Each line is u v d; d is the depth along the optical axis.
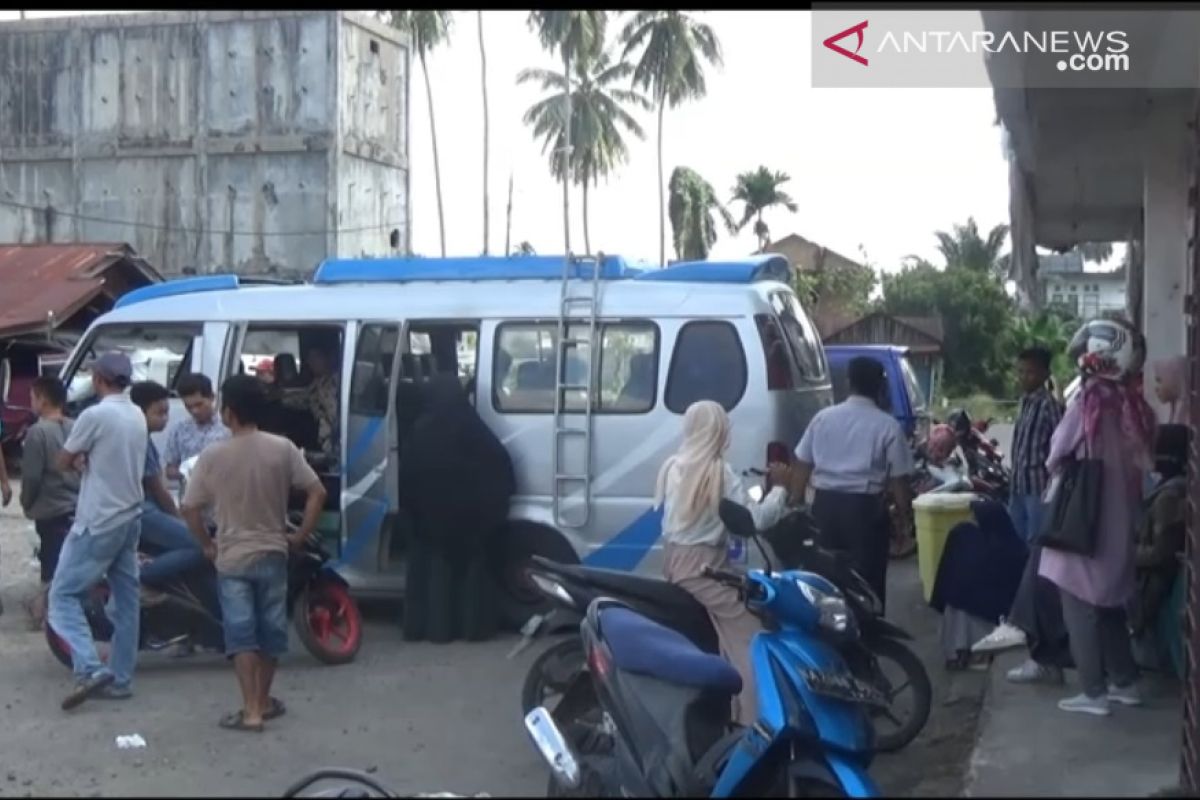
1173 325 12.69
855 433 9.15
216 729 8.27
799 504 8.88
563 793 6.00
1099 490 7.47
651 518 10.67
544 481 10.87
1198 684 6.04
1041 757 6.85
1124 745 7.04
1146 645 8.37
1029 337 44.94
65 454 8.87
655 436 10.68
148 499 9.82
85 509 8.86
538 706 7.29
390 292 11.45
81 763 7.57
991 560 9.18
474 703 8.75
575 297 10.94
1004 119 11.83
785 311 11.32
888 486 9.23
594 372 10.84
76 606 8.93
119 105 32.00
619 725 6.11
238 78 31.12
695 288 10.80
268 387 11.64
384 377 11.32
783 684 5.68
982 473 14.72
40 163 32.50
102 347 12.18
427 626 10.62
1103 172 14.40
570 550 10.84
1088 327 7.64
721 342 10.66
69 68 32.19
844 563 7.01
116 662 9.04
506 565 10.95
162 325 12.01
